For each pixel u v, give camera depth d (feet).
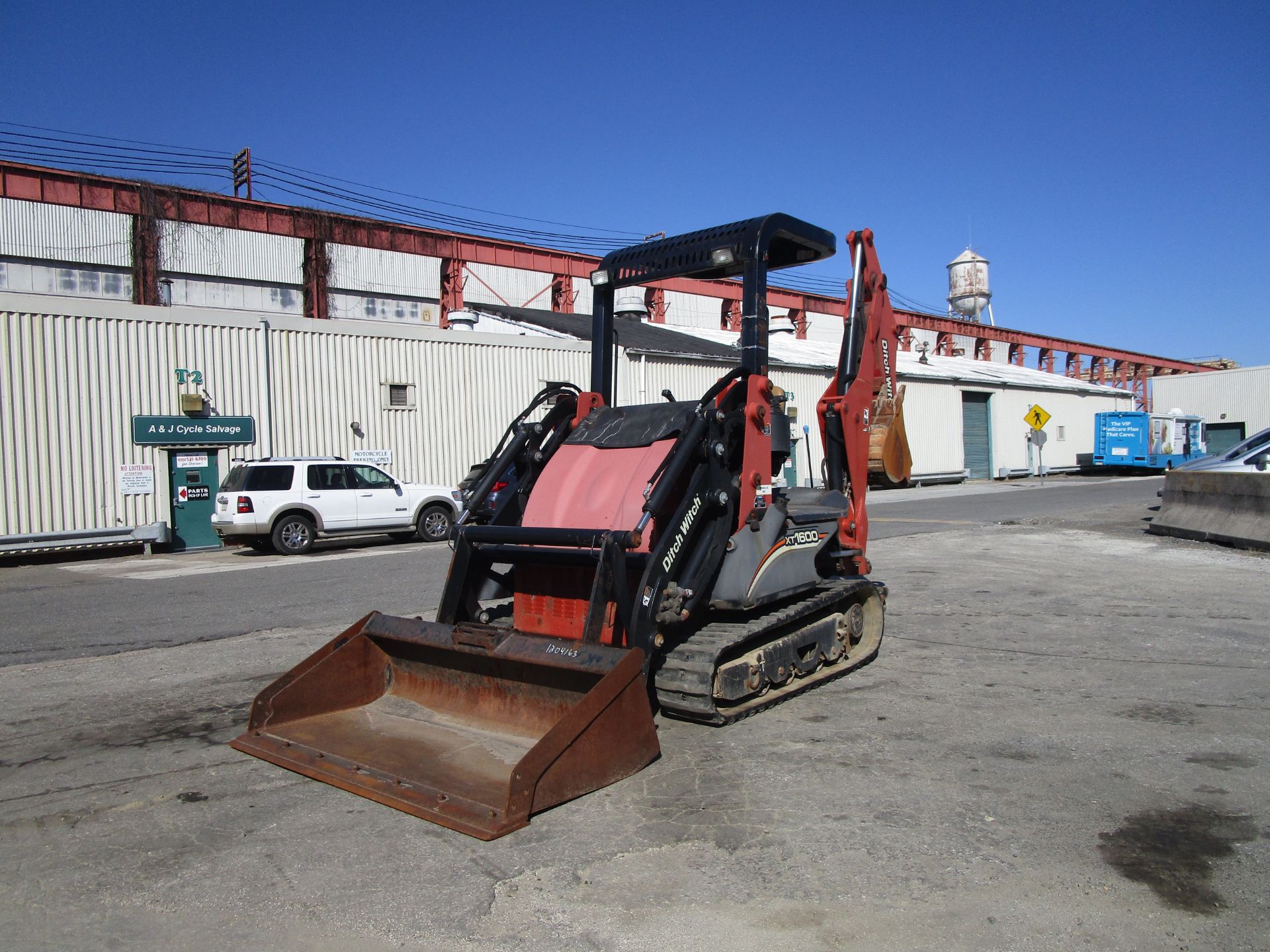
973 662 22.94
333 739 16.38
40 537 53.36
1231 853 12.25
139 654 25.58
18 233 106.22
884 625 25.00
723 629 18.12
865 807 13.92
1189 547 44.47
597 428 19.02
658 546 16.07
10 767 16.55
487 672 16.70
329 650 17.83
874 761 15.92
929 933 10.39
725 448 17.52
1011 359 201.57
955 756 16.15
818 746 16.67
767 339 19.10
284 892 11.70
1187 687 20.33
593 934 10.52
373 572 42.19
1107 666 22.33
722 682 17.35
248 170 91.35
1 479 52.85
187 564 49.88
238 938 10.67
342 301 128.26
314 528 53.88
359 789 14.47
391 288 132.57
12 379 53.36
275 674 22.98
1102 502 76.07
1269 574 35.70
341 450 66.44
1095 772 15.28
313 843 13.10
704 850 12.55
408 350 70.03
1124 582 34.50
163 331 58.90
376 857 12.60
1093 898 11.10
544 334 91.40
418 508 58.80
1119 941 10.16
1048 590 33.17
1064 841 12.67
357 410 67.31
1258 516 42.73
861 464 23.11
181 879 12.11
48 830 13.76
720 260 19.17
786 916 10.80
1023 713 18.61
